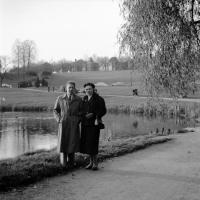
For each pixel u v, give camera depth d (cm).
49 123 3120
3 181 641
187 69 966
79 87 7962
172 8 943
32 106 5006
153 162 912
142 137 1584
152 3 941
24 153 1527
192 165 872
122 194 602
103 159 951
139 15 971
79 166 840
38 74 10925
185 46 951
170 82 982
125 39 1036
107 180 704
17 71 11156
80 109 808
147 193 608
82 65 16062
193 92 1000
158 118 3394
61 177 727
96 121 797
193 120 3069
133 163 895
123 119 3394
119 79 9944
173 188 643
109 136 2184
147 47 975
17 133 2470
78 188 641
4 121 3275
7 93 6725
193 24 965
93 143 797
